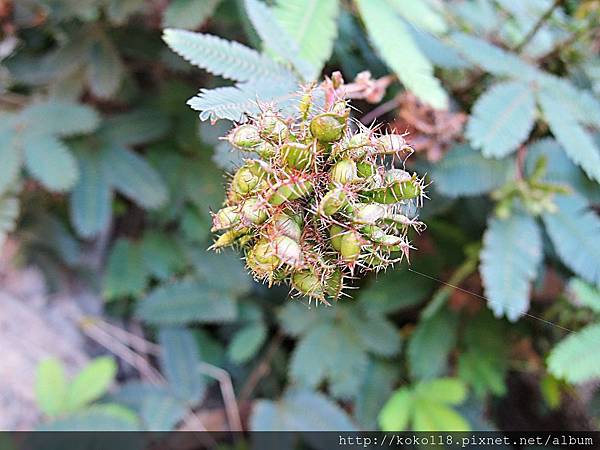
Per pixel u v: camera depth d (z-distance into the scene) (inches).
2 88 6.4
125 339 7.6
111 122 6.3
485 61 4.7
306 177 2.9
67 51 6.0
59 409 5.6
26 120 5.6
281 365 7.3
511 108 4.5
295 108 3.3
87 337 7.6
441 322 6.2
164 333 6.6
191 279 6.8
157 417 6.1
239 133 2.9
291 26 4.0
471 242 6.1
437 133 5.1
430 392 5.6
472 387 6.2
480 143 4.3
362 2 4.2
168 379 6.4
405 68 4.1
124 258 6.8
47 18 6.3
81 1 5.6
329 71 5.7
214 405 7.3
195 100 3.1
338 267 3.1
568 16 6.1
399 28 4.2
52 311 7.6
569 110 4.6
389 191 3.0
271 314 7.2
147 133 6.4
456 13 5.6
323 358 6.1
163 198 6.2
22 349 7.2
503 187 5.1
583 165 4.4
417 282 6.2
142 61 6.7
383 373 6.3
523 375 7.3
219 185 6.4
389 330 6.2
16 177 5.4
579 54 5.6
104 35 6.1
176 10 4.6
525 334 6.4
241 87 3.4
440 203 5.5
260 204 2.9
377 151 2.9
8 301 7.5
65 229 7.0
